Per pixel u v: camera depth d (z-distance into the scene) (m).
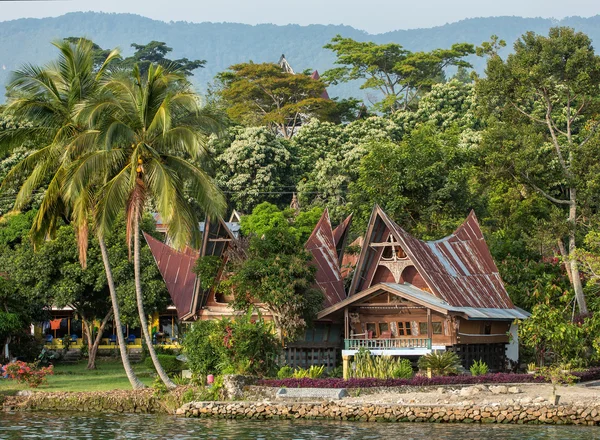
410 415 43.19
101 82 52.34
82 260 50.12
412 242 55.91
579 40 72.25
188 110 51.41
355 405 44.22
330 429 40.97
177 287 60.84
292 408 44.91
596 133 71.69
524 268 67.06
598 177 68.50
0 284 64.56
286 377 50.84
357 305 55.16
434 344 53.19
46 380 54.44
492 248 69.94
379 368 50.50
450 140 74.62
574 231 70.00
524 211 72.75
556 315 50.34
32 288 66.31
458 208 72.38
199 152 49.03
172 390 49.25
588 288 61.41
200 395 48.03
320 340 57.56
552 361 58.06
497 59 74.12
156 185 48.62
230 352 50.31
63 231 65.88
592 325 51.62
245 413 45.22
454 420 42.62
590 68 71.38
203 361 51.03
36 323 73.75
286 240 54.78
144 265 66.38
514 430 39.91
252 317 57.31
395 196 71.19
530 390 46.69
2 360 64.19
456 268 57.94
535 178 71.62
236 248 55.78
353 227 74.25
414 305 53.75
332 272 61.00
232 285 54.94
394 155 72.69
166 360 60.31
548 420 41.75
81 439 39.09
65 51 51.19
